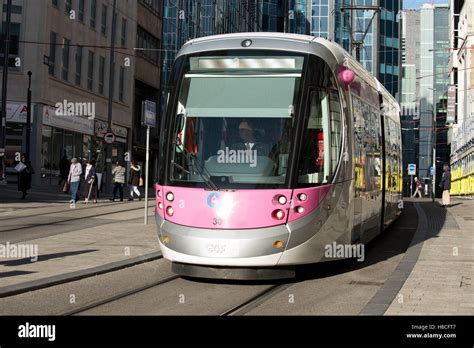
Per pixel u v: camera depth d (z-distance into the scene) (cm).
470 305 753
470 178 4284
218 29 5909
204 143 943
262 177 907
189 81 980
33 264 1034
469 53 5266
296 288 898
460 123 5722
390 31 7688
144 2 4806
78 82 3841
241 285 919
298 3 7169
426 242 1361
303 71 948
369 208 1220
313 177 929
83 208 2194
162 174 959
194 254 892
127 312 742
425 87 12225
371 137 1259
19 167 2483
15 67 3356
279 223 889
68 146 3712
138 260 1093
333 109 982
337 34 7100
